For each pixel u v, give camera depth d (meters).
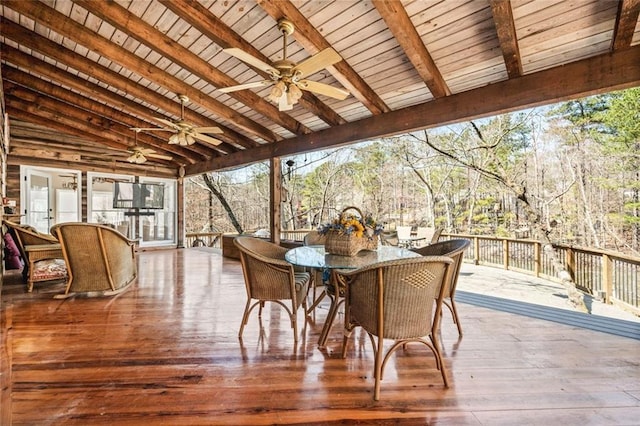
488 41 2.95
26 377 2.06
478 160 8.89
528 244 7.29
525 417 1.68
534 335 2.78
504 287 6.82
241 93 4.52
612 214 8.34
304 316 3.21
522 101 3.09
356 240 2.85
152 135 7.36
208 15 3.08
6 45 4.20
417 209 11.94
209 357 2.36
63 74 4.70
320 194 13.02
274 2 2.67
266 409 1.74
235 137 6.44
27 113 6.34
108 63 4.38
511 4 2.47
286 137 6.11
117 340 2.66
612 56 2.63
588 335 2.77
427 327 1.98
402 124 4.07
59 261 4.56
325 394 1.89
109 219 8.47
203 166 8.59
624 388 1.95
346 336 2.38
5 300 3.83
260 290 2.75
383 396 1.87
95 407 1.75
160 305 3.67
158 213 9.27
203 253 8.28
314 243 4.12
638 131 6.91
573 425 1.62
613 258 5.07
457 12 2.67
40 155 7.27
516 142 9.47
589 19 2.52
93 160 8.08
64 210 8.64
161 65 4.23
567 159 8.98
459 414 1.71
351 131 4.69
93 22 3.49
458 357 2.37
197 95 4.76
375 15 2.88
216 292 4.27
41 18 3.26
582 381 2.03
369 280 1.97
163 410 1.72
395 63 3.50
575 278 6.02
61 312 3.39
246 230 14.09
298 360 2.32
